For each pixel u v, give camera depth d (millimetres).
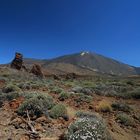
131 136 12078
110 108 15672
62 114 11781
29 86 24547
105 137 8867
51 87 26609
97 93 25000
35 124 10406
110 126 12117
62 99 17906
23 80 37094
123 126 13102
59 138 9141
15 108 13039
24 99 14273
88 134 8555
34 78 46844
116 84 42156
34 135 9109
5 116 11781
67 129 9445
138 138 12031
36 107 11656
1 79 34031
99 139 8508
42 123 10562
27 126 10125
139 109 19062
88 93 22750
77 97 18781
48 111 12148
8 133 9352
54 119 11398
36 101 12031
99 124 9328
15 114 11805
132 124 13773
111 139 9539
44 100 12961
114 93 25484
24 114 11453
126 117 14039
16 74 50625
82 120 9328
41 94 13859
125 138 11398
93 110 15422
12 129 9820
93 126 8930
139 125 14047
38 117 11305
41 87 26062
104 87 30641
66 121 11383
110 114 14961
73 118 11219
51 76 73500
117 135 11250
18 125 10102
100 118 11875
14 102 13812
